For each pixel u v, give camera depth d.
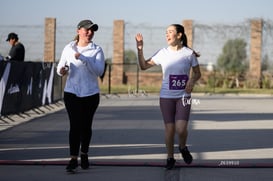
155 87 52.53
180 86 12.72
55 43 51.97
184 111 12.70
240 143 17.61
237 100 40.16
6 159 14.25
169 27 12.80
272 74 54.09
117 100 38.34
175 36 12.73
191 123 23.42
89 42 12.83
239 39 55.09
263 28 53.91
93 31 12.82
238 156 15.17
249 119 25.50
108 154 15.16
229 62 55.47
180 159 14.53
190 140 18.17
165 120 12.91
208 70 54.56
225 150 16.19
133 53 54.94
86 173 12.70
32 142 17.31
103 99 39.50
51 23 51.91
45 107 29.48
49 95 30.84
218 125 22.77
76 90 12.61
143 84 54.72
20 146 16.47
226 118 25.84
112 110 29.72
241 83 54.31
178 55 12.70
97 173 12.71
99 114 27.22
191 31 53.69
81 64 12.60
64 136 18.78
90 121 12.95
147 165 13.50
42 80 28.89
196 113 28.39
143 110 29.83
